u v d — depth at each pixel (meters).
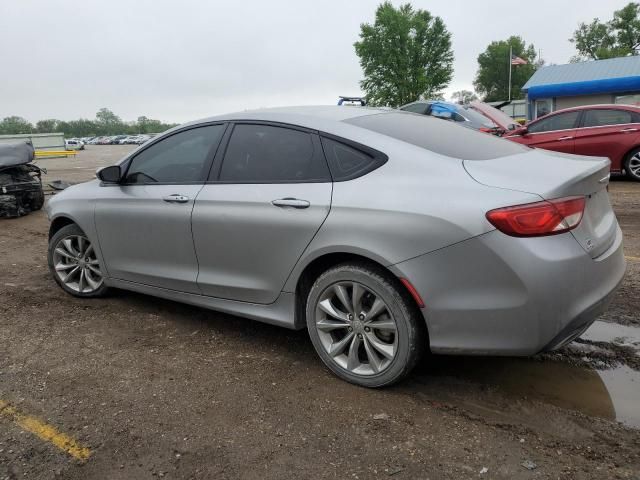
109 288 4.82
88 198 4.57
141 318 4.41
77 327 4.23
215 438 2.76
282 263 3.38
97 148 64.06
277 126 3.59
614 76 25.52
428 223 2.80
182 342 3.94
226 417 2.94
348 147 3.25
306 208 3.22
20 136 35.75
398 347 3.01
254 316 3.63
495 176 2.86
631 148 10.59
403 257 2.87
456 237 2.74
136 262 4.30
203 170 3.86
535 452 2.57
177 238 3.93
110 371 3.49
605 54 67.50
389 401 3.06
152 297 4.91
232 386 3.28
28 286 5.30
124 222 4.27
